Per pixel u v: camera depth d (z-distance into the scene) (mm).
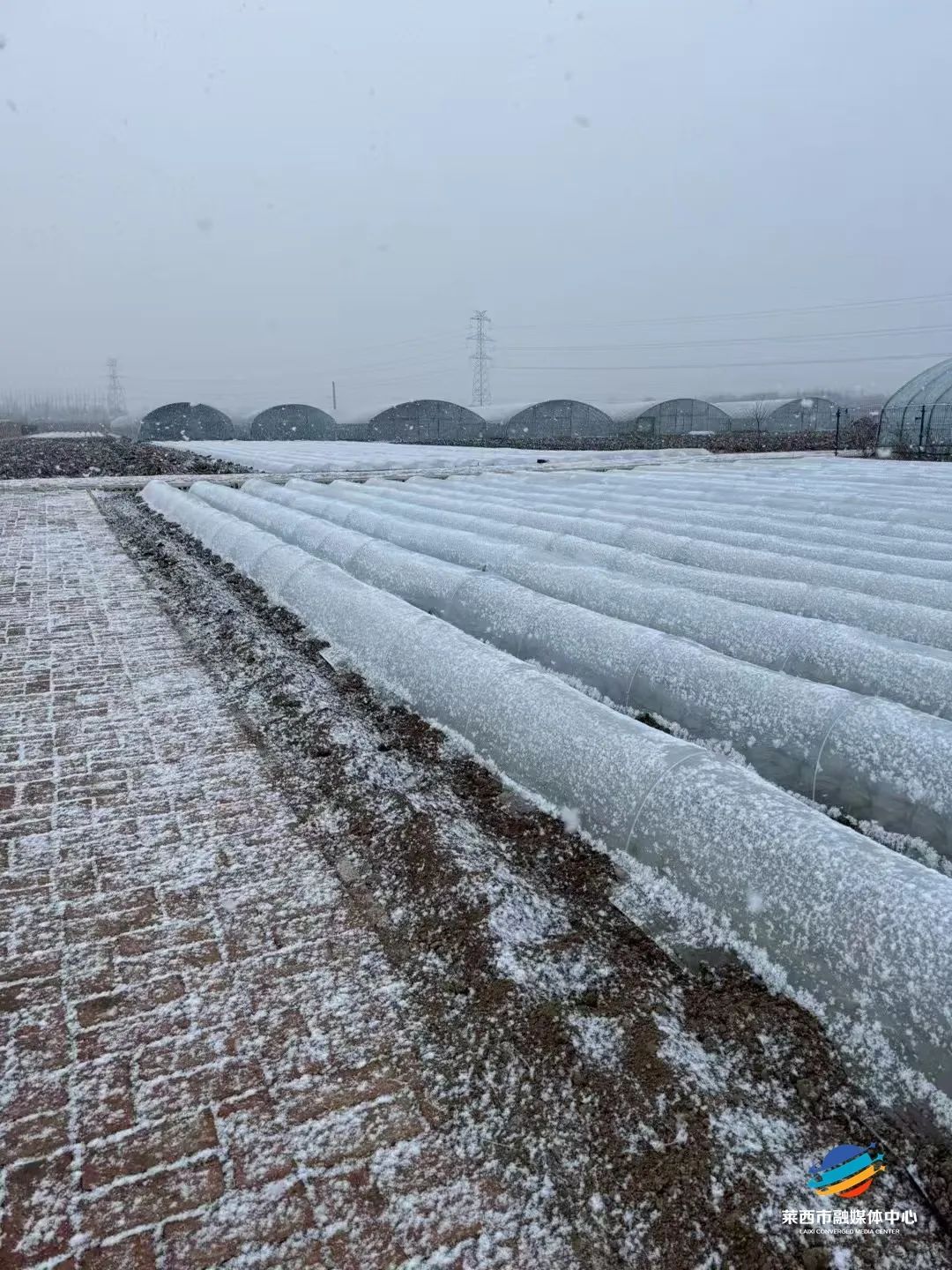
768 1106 2654
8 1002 3076
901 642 5730
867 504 13367
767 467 22688
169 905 3641
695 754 4102
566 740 4516
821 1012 2986
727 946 3361
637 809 3951
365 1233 2275
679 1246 2225
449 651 5816
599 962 3299
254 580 9305
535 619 6621
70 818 4336
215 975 3223
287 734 5363
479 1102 2670
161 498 15344
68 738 5289
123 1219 2303
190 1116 2615
